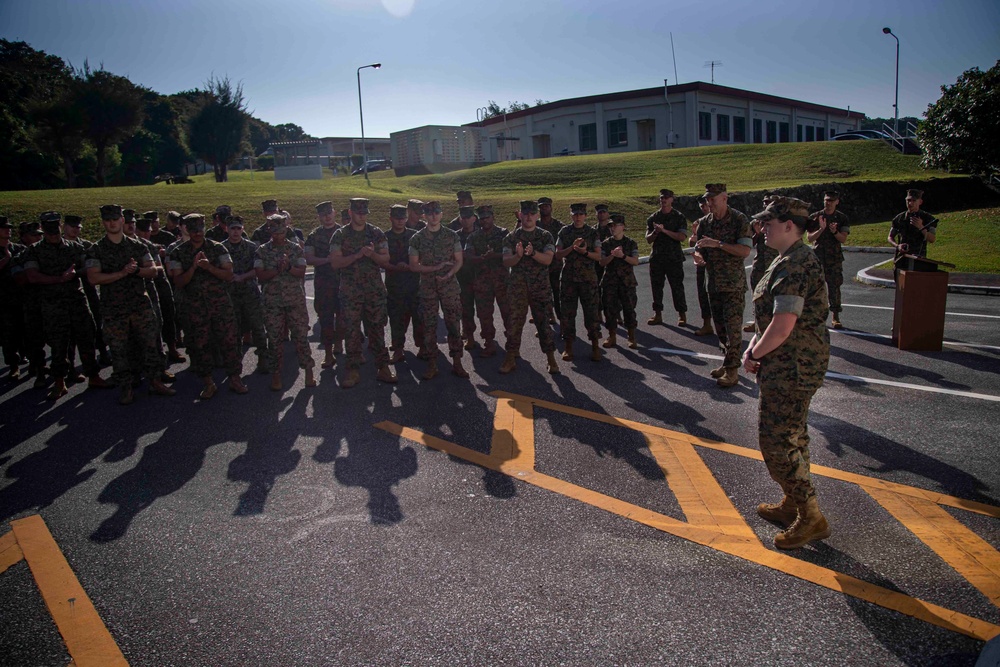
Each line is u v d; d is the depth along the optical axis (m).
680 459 4.56
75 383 7.36
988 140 22.38
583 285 7.27
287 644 2.81
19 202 19.95
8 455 5.17
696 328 9.12
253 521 3.91
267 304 6.62
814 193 26.12
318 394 6.59
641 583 3.13
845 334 8.23
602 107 49.44
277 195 24.98
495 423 5.46
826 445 4.70
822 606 2.92
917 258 7.21
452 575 3.25
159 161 62.06
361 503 4.08
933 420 5.09
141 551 3.63
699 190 27.16
